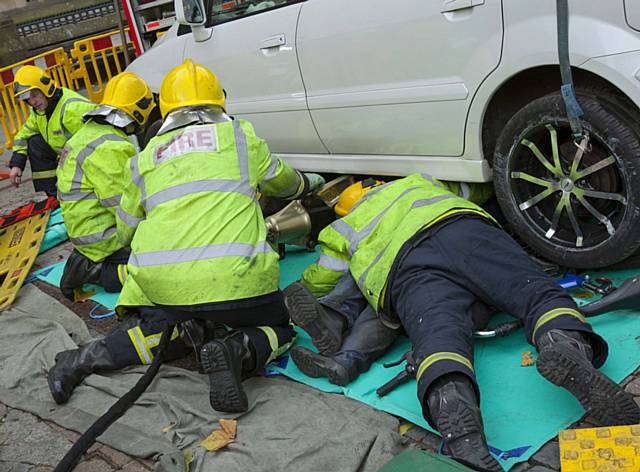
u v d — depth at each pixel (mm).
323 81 4121
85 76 10133
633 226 2957
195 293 2783
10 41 10719
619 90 2939
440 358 2324
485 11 3193
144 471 2547
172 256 2803
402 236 2891
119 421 2865
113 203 3957
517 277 2650
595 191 3076
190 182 2889
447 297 2680
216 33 4809
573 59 2902
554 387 2609
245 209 2918
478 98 3379
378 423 2598
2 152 9070
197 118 3014
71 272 4211
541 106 3117
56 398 3104
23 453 2811
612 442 2096
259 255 2867
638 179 2889
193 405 2949
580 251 3186
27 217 5582
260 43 4418
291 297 2850
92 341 3375
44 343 3672
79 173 4023
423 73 3576
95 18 10898
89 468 2621
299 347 2975
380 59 3738
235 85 4770
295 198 3557
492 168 3559
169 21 8703
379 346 2979
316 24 4012
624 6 2738
